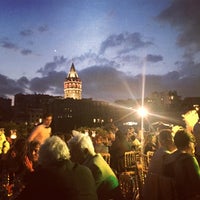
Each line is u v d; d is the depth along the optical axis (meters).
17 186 4.61
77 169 3.42
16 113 122.69
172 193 4.08
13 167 5.96
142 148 9.55
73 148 4.30
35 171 3.33
